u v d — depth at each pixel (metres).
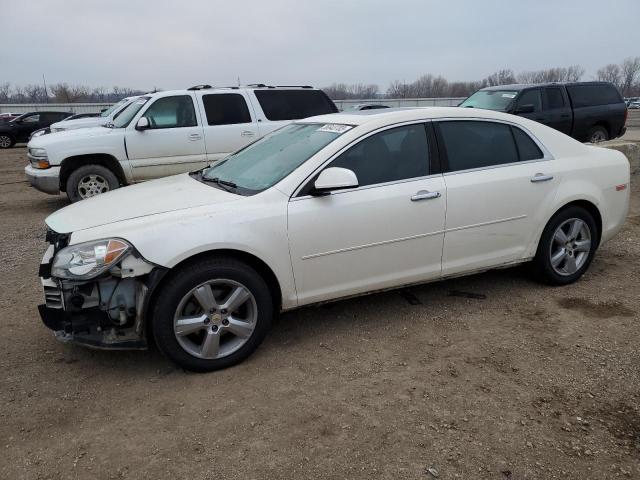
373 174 3.90
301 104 10.06
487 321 4.17
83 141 8.71
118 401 3.18
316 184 3.58
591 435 2.81
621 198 4.96
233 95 9.54
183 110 9.26
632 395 3.15
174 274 3.32
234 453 2.71
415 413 3.01
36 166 8.84
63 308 3.24
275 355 3.71
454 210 4.11
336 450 2.72
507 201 4.32
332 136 3.98
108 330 3.34
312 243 3.67
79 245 3.23
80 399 3.21
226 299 3.47
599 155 4.91
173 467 2.62
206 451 2.73
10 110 41.44
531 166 4.48
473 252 4.29
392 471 2.57
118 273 3.20
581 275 4.91
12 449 2.76
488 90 13.04
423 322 4.17
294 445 2.76
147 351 3.81
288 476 2.55
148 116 9.06
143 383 3.38
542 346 3.76
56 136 8.91
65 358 3.71
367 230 3.81
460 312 4.34
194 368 3.44
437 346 3.79
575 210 4.68
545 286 4.83
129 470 2.61
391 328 4.08
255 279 3.51
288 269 3.63
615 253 5.80
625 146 9.38
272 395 3.22
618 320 4.12
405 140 4.05
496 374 3.41
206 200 3.64
